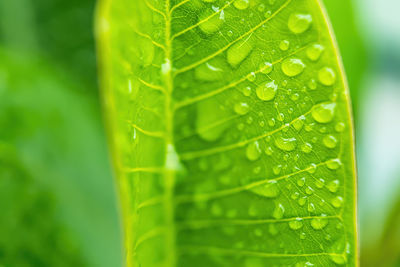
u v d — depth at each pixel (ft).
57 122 1.13
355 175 0.77
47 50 1.23
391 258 1.24
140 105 0.78
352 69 1.39
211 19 0.76
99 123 1.19
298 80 0.76
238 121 0.79
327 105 0.76
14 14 1.22
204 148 0.81
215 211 0.82
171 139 0.80
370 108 1.48
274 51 0.76
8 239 1.01
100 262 1.09
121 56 0.77
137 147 0.78
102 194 1.15
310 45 0.75
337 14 1.37
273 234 0.81
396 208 1.23
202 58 0.78
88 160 1.16
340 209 0.78
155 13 0.75
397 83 1.83
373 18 1.59
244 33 0.76
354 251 0.78
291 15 0.75
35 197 1.06
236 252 0.82
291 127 0.78
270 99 0.78
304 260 0.80
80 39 1.24
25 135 1.09
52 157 1.11
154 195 0.82
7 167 1.05
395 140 1.73
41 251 1.03
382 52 1.78
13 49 1.21
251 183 0.81
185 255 0.83
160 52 0.77
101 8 0.76
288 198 0.79
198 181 0.82
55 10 1.23
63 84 1.17
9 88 1.10
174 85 0.79
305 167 0.78
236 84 0.78
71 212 1.09
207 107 0.79
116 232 1.14
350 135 0.76
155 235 0.83
